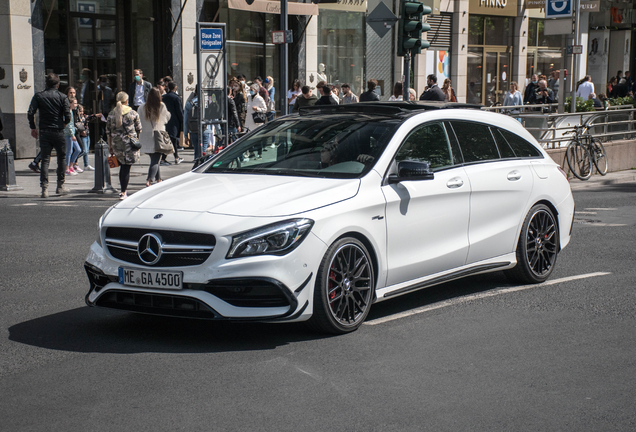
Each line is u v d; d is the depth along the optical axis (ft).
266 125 22.63
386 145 19.98
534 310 20.79
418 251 20.18
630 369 15.98
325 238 17.56
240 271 16.66
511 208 22.99
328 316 17.81
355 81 87.92
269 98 73.51
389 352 17.04
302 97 55.36
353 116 21.58
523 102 83.92
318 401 14.14
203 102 53.62
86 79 67.00
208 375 15.51
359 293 18.72
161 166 59.93
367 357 16.69
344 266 18.31
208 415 13.46
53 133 44.45
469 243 21.59
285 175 19.63
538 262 24.22
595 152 57.47
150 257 17.25
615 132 61.52
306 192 18.16
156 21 71.41
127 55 69.82
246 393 14.52
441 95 55.98
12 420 13.24
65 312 20.48
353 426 13.00
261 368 15.93
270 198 17.85
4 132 61.21
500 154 23.43
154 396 14.35
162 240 17.24
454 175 21.27
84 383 15.05
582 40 118.11
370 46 88.74
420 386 14.93
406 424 13.09
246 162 20.92
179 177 20.92
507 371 15.81
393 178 19.53
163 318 19.90
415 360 16.49
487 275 25.62
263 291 16.94
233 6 69.31
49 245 30.22
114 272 17.72
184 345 17.52
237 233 16.81
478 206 21.88
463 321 19.65
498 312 20.56
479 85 101.09
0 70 60.70
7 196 44.93
